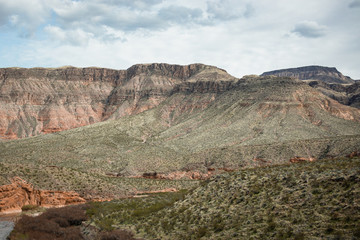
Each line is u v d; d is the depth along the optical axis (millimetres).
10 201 59156
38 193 62562
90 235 40062
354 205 28422
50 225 42281
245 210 34844
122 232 37625
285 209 32094
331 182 33062
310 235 27125
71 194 65500
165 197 56875
